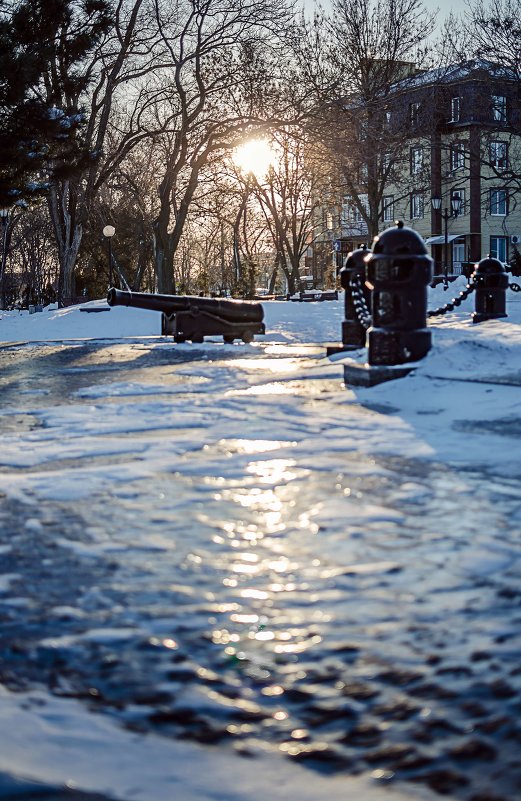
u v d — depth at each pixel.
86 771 1.87
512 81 49.00
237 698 2.23
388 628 2.69
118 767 1.89
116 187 53.94
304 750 1.96
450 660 2.42
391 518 4.13
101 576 3.31
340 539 3.77
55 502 4.62
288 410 8.32
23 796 1.77
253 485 4.97
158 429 7.41
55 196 49.53
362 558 3.48
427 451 5.96
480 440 6.33
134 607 2.94
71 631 2.73
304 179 62.34
